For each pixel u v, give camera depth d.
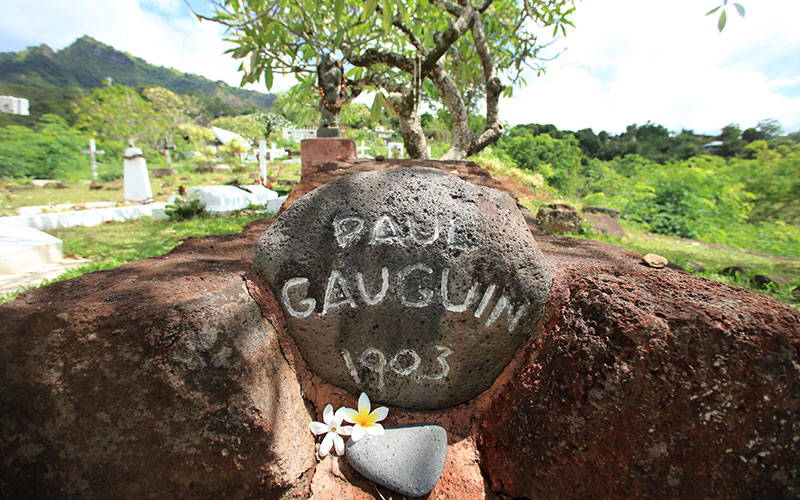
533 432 1.34
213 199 8.47
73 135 17.89
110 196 11.39
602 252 2.14
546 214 5.97
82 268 4.40
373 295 1.43
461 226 1.44
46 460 1.18
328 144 5.53
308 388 1.52
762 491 1.17
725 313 1.23
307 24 4.60
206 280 1.45
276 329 1.45
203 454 1.20
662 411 1.21
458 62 7.36
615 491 1.25
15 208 8.69
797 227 7.77
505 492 1.38
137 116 20.66
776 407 1.15
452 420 1.54
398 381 1.49
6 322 1.16
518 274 1.44
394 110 6.34
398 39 6.41
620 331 1.26
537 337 1.49
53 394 1.15
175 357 1.17
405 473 1.31
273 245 1.48
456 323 1.43
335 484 1.34
